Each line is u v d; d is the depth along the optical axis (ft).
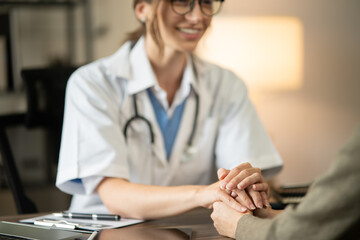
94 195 5.12
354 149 2.56
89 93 5.10
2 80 13.76
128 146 5.18
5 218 4.26
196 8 4.88
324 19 14.55
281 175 14.44
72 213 4.21
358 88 14.71
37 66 13.89
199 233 3.69
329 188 2.62
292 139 14.52
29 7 13.78
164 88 5.38
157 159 5.26
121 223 4.01
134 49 5.40
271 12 14.35
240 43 14.24
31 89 5.92
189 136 5.43
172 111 5.38
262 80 14.37
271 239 2.89
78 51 14.12
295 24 14.44
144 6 5.27
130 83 5.26
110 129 4.94
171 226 3.96
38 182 6.53
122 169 4.78
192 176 5.46
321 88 14.61
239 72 14.26
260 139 5.57
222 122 5.63
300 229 2.73
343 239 2.64
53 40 13.99
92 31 14.08
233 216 3.55
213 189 3.95
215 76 5.73
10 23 13.71
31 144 12.19
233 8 14.20
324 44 14.56
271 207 4.20
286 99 14.43
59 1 13.93
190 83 5.39
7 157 5.43
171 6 4.88
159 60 5.26
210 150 5.55
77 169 4.75
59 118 6.03
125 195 4.39
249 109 5.68
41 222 3.94
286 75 14.40
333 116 14.67
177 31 4.94
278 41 14.38
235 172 4.02
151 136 5.22
